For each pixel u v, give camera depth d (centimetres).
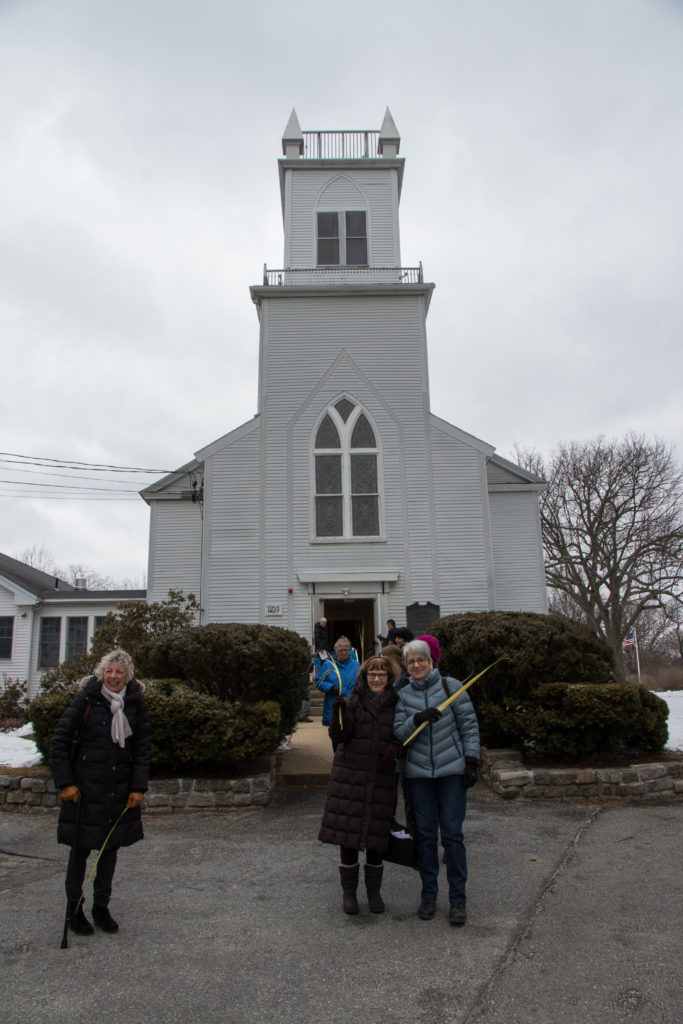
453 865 469
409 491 1881
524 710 875
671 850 610
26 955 423
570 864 580
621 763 848
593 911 480
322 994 374
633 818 718
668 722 1230
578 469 3403
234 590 1820
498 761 868
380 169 2211
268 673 878
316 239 2159
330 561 1834
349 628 2397
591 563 3356
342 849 491
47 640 2317
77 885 448
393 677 580
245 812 780
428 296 2014
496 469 2064
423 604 1748
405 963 409
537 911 483
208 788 793
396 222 2177
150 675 948
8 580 2316
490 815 739
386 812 477
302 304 1998
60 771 450
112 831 455
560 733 843
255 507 1866
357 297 2002
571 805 779
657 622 4725
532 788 802
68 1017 351
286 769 941
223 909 497
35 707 841
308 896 521
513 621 919
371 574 1822
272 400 1933
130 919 480
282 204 2273
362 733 494
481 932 450
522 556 2002
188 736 817
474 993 372
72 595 2320
